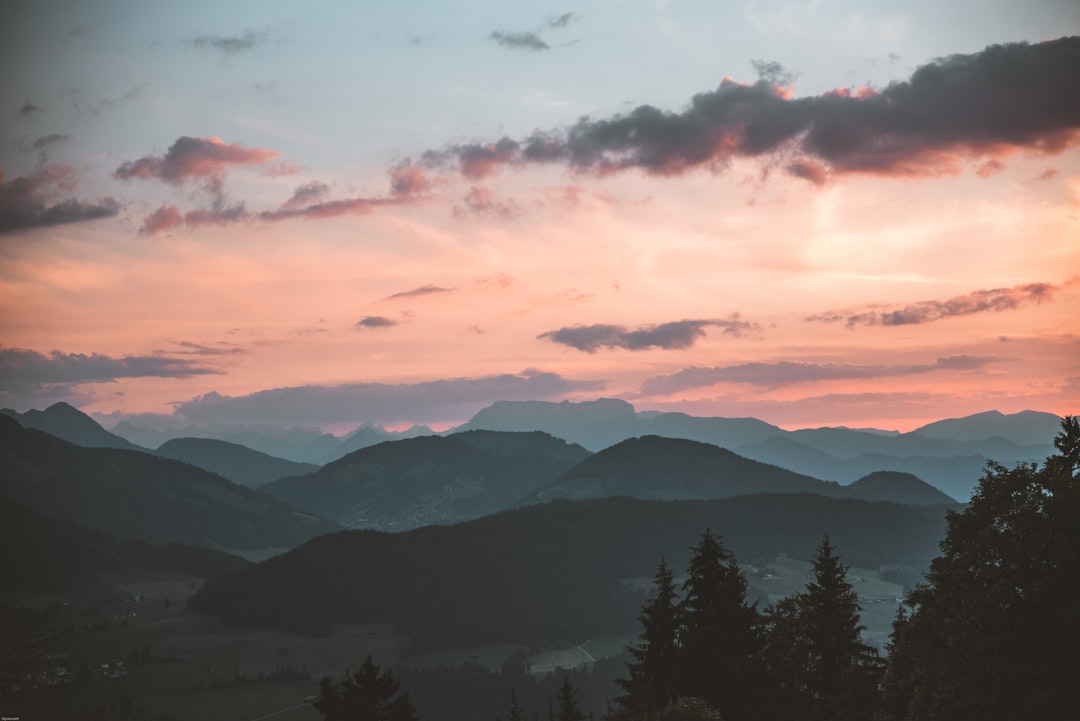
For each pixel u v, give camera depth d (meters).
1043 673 49.53
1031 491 55.62
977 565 55.28
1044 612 51.09
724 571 76.69
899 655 61.81
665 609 76.75
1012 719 49.50
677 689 73.69
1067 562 51.06
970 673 52.31
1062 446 68.25
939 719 53.38
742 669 72.75
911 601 61.91
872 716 63.00
